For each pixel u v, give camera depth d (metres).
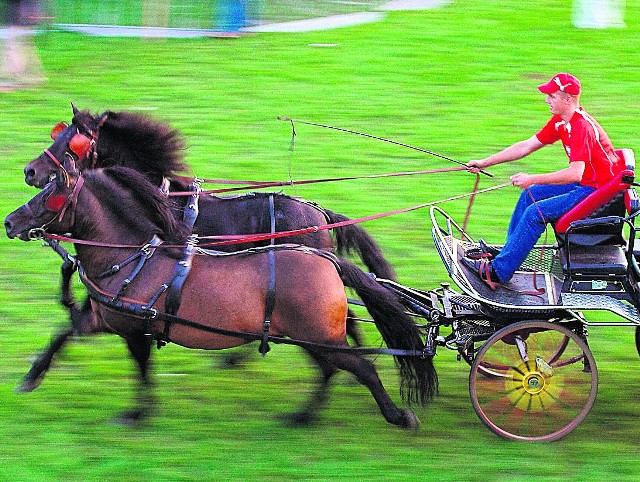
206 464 7.29
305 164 13.25
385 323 7.65
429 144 13.92
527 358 7.61
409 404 7.96
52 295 10.17
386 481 7.04
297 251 7.63
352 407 8.28
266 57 17.42
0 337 9.34
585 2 19.22
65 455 7.42
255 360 9.13
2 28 17.91
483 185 12.80
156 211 7.80
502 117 14.90
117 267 7.64
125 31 19.00
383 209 12.09
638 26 19.41
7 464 7.29
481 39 18.41
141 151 8.60
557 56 17.56
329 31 19.11
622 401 8.31
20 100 15.27
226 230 8.50
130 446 7.57
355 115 14.96
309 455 7.44
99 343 9.41
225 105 15.22
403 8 20.94
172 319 7.51
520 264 7.68
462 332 7.82
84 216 7.68
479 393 7.78
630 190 7.64
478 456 7.40
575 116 7.52
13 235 7.65
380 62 17.16
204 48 17.97
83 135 8.30
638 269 7.55
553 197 7.65
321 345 7.48
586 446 7.54
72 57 17.30
